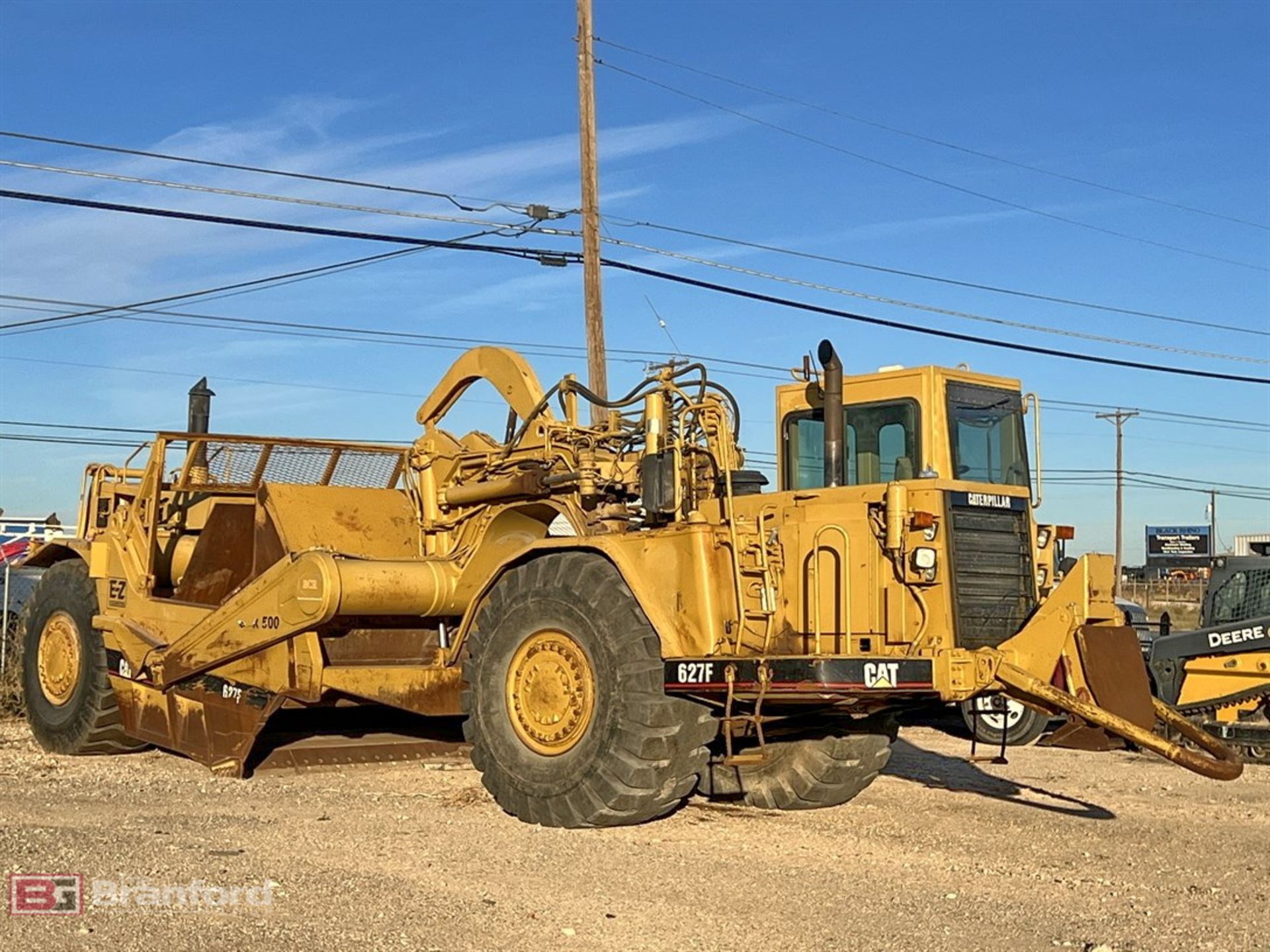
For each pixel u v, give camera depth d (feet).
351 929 20.25
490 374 35.86
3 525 63.46
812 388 32.50
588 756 28.40
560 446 33.63
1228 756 29.07
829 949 20.43
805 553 29.91
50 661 40.68
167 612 37.47
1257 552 54.85
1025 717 48.26
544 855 26.02
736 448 31.45
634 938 20.59
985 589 29.37
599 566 29.35
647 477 30.58
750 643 29.14
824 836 29.43
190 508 40.06
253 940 19.45
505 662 30.35
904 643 28.63
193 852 24.94
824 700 27.43
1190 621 143.02
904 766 41.22
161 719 37.52
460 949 19.58
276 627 33.76
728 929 21.33
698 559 28.50
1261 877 26.40
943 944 20.85
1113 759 44.52
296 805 30.89
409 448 38.75
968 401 30.81
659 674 28.17
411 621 36.09
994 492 29.94
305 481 39.88
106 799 31.24
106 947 19.01
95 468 42.22
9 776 35.24
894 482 29.12
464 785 34.42
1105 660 27.96
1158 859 27.91
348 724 39.70
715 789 33.65
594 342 64.39
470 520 35.37
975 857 27.73
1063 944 21.09
